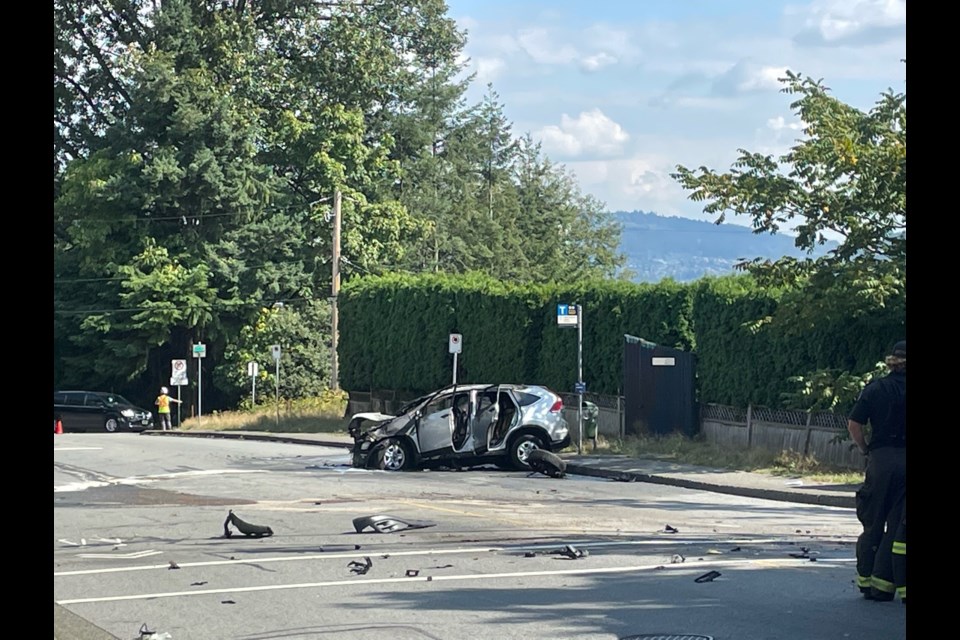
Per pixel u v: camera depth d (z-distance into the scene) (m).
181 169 59.56
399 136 75.12
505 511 17.98
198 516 17.95
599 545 14.12
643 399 30.95
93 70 66.25
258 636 9.41
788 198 24.70
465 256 79.50
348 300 46.00
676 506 18.97
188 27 64.00
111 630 9.75
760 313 26.91
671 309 31.06
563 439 26.67
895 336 23.56
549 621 9.63
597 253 96.12
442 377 40.31
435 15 72.31
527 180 96.12
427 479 24.17
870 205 24.16
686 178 25.59
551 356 35.44
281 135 63.97
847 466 23.73
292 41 68.06
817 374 23.48
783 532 15.55
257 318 60.75
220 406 63.09
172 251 61.28
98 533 16.14
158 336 60.00
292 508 18.81
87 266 61.12
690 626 9.35
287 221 61.69
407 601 10.66
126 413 54.53
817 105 25.19
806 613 9.84
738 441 27.55
